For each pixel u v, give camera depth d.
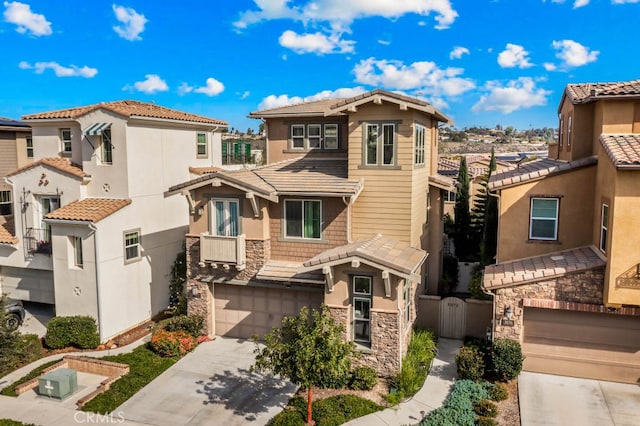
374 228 20.58
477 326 20.59
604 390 15.98
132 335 21.64
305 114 24.64
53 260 21.59
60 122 24.03
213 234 20.69
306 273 19.08
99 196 22.72
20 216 23.91
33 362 18.97
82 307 21.09
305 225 20.33
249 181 19.88
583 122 19.20
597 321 16.42
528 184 18.69
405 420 14.62
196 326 20.56
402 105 19.31
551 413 14.66
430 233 25.45
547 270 16.56
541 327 16.98
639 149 15.38
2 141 29.66
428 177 23.75
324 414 14.69
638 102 17.33
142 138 22.84
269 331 20.58
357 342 17.39
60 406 15.62
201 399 15.98
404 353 17.67
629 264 15.06
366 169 20.52
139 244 22.81
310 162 23.91
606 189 16.30
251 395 16.23
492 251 27.98
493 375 16.80
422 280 23.33
